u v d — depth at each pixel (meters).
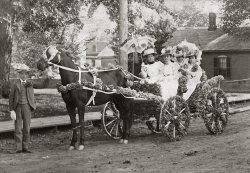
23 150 9.69
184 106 11.08
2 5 17.30
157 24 22.47
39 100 19.67
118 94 10.91
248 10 35.31
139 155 9.08
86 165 8.15
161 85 11.16
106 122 12.56
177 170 7.38
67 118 13.59
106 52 62.09
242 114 16.95
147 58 11.57
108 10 26.56
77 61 10.49
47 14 21.33
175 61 12.08
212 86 11.91
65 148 10.23
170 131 10.76
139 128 13.79
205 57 38.28
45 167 8.02
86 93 9.99
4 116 14.06
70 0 24.45
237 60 37.00
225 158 8.19
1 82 17.97
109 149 9.93
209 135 11.66
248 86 36.31
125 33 15.20
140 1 24.81
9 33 18.03
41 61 9.57
